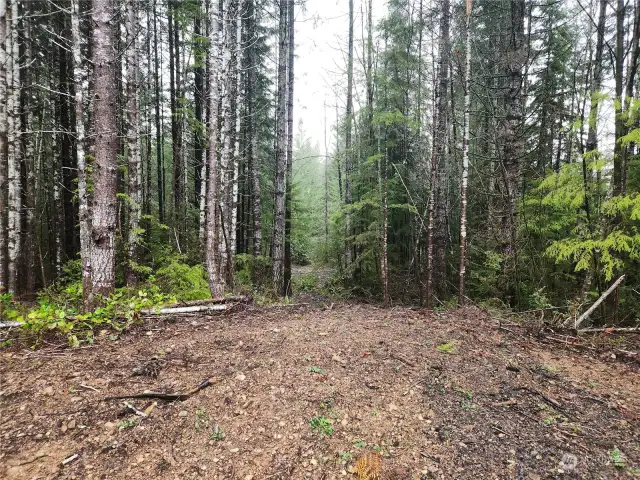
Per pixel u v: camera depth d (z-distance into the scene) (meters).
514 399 3.83
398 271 13.55
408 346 5.02
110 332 5.07
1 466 2.64
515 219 8.92
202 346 4.71
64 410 3.25
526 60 8.79
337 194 25.92
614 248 5.96
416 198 12.62
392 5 11.10
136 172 9.66
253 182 13.88
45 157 14.59
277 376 3.97
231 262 10.49
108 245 5.70
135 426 3.11
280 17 11.67
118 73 11.13
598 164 6.09
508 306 8.30
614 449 3.07
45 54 13.18
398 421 3.40
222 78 8.23
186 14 10.98
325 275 19.14
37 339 4.59
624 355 5.00
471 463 2.91
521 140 10.15
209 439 3.04
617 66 6.64
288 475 2.75
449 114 11.55
